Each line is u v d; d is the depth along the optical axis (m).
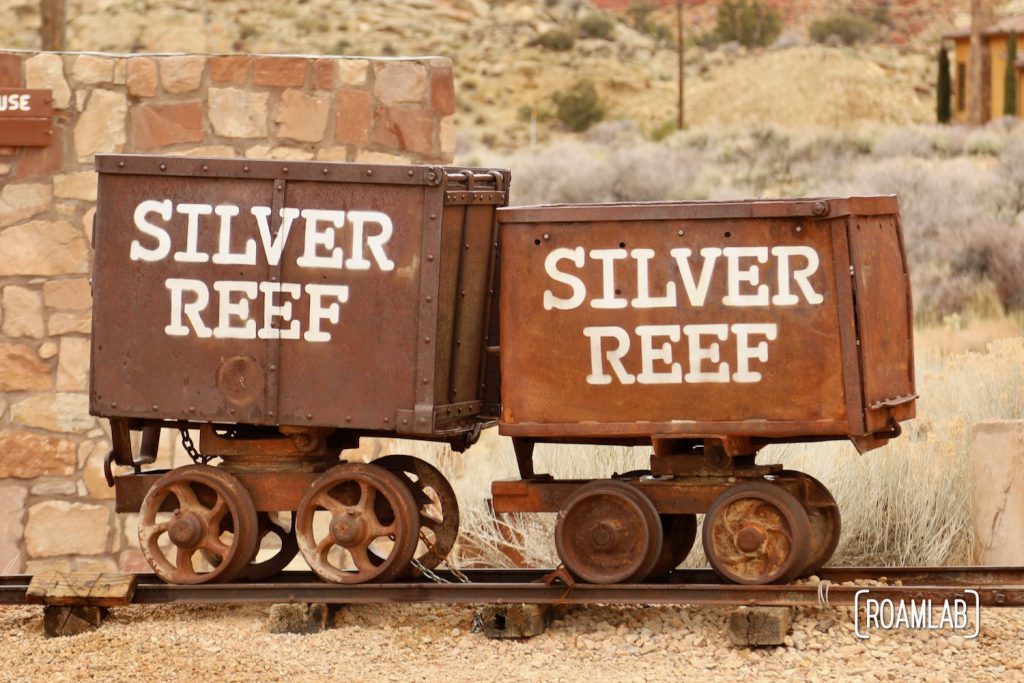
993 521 9.01
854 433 7.25
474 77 74.12
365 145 11.24
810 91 77.56
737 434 7.43
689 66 80.88
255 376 7.84
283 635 7.87
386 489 7.87
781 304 7.37
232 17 70.81
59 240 11.10
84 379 11.12
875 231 7.65
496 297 8.68
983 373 12.80
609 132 64.44
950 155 44.66
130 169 7.94
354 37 73.12
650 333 7.54
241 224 7.84
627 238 7.57
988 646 7.32
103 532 11.12
